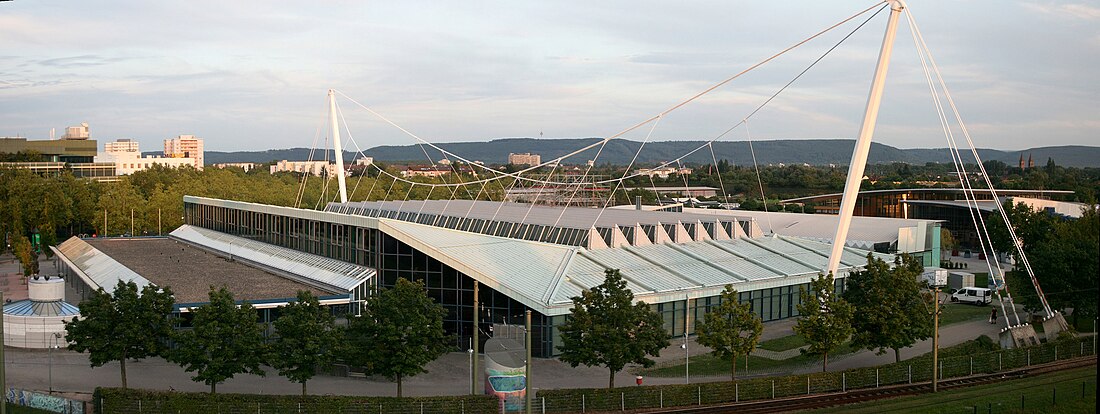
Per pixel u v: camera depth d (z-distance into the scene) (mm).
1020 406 63156
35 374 72875
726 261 100375
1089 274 86250
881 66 89500
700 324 69938
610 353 64812
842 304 71188
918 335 74562
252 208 129500
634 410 63906
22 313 84062
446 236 94625
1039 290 88812
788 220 152250
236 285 94000
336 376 73188
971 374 74812
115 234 176625
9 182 184250
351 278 90188
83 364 76625
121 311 65750
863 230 141750
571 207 134250
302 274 98312
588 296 67125
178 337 64938
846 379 70000
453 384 70562
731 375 72875
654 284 87375
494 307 82938
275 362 62875
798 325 71438
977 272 141250
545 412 62656
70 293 119812
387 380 71750
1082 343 82125
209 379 64000
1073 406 62719
